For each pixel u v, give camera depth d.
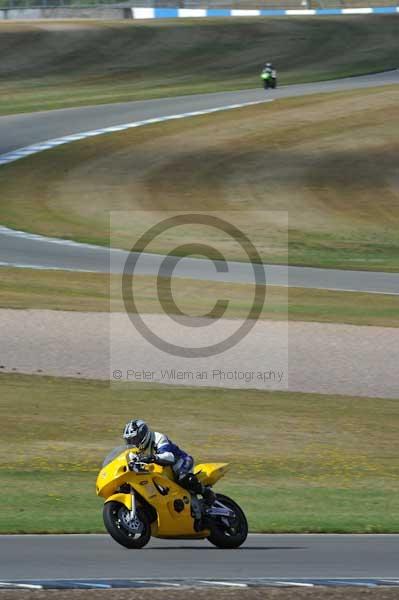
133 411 78.31
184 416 77.62
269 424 76.56
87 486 60.00
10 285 118.56
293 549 44.75
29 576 37.28
